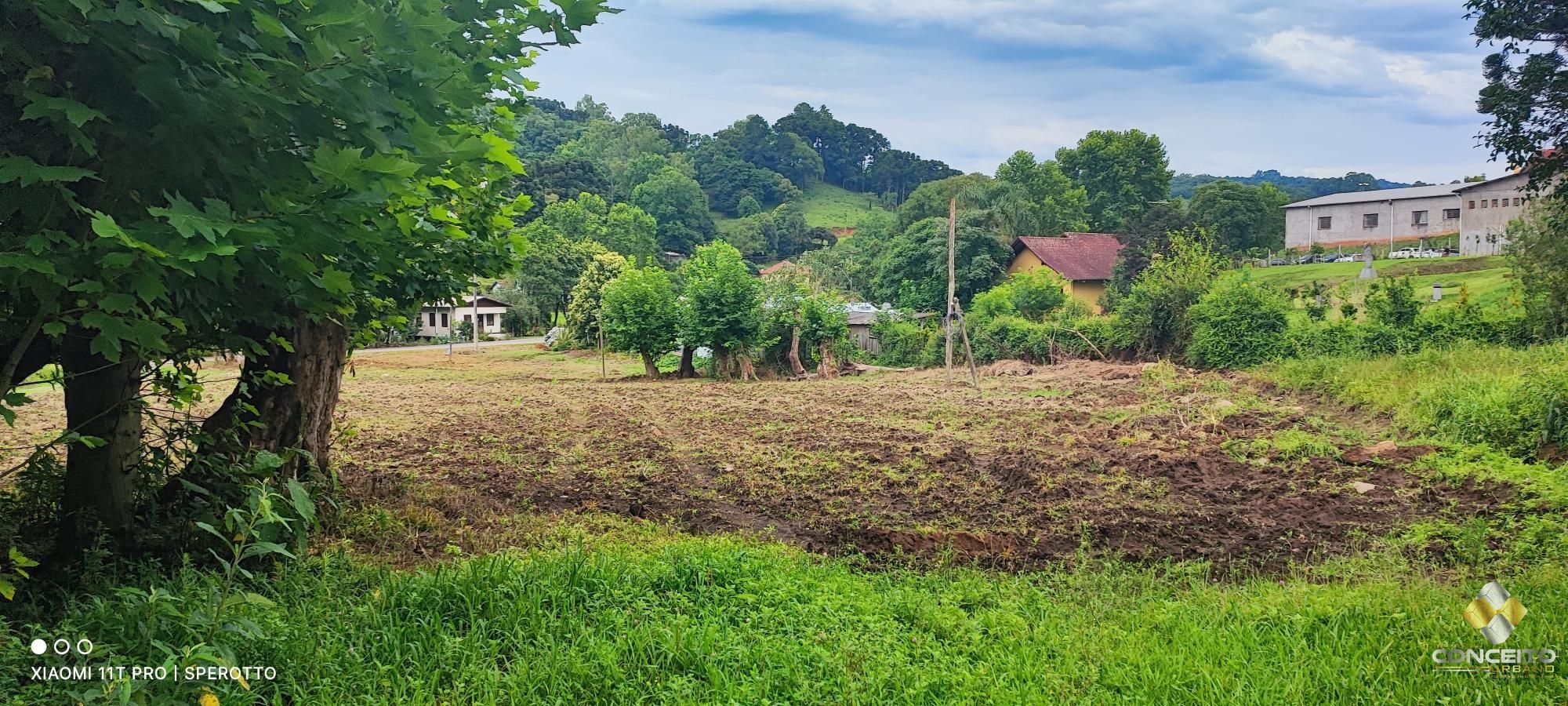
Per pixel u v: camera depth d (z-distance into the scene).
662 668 4.64
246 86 3.37
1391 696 4.39
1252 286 22.92
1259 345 21.28
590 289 45.53
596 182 92.88
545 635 4.78
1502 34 13.19
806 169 132.12
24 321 3.67
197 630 4.01
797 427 16.02
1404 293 20.02
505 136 5.64
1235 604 5.93
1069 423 15.68
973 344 29.27
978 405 18.61
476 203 7.11
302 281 3.85
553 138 130.38
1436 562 7.42
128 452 5.86
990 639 5.35
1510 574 6.85
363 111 3.66
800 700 4.35
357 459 12.58
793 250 97.06
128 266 3.03
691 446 14.04
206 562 5.79
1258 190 52.88
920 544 8.30
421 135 3.96
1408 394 14.08
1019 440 14.05
